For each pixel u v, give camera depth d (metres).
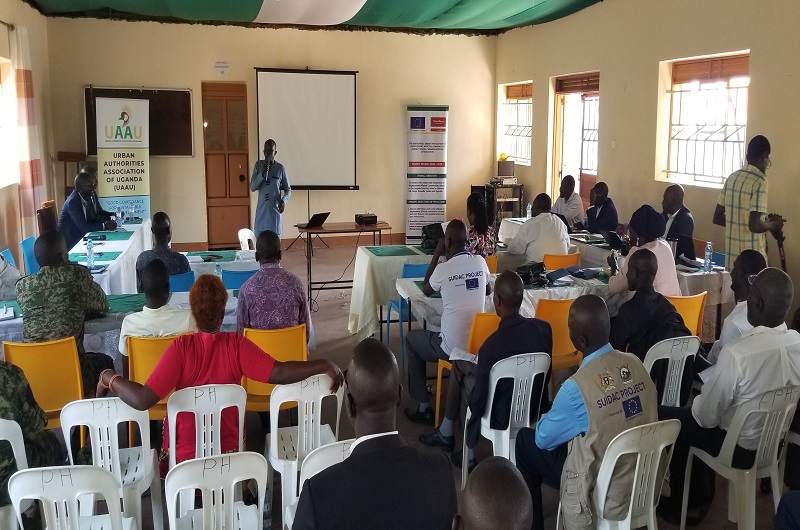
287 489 2.79
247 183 9.81
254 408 3.42
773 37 5.57
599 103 8.14
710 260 4.99
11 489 2.04
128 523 2.33
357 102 10.02
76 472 2.04
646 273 3.40
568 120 9.27
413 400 4.53
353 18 9.12
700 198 6.61
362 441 1.54
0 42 6.86
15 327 3.74
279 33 9.54
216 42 9.33
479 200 5.25
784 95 5.51
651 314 3.40
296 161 9.73
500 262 5.62
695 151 6.84
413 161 10.13
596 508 2.37
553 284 4.36
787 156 5.52
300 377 2.68
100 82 9.05
